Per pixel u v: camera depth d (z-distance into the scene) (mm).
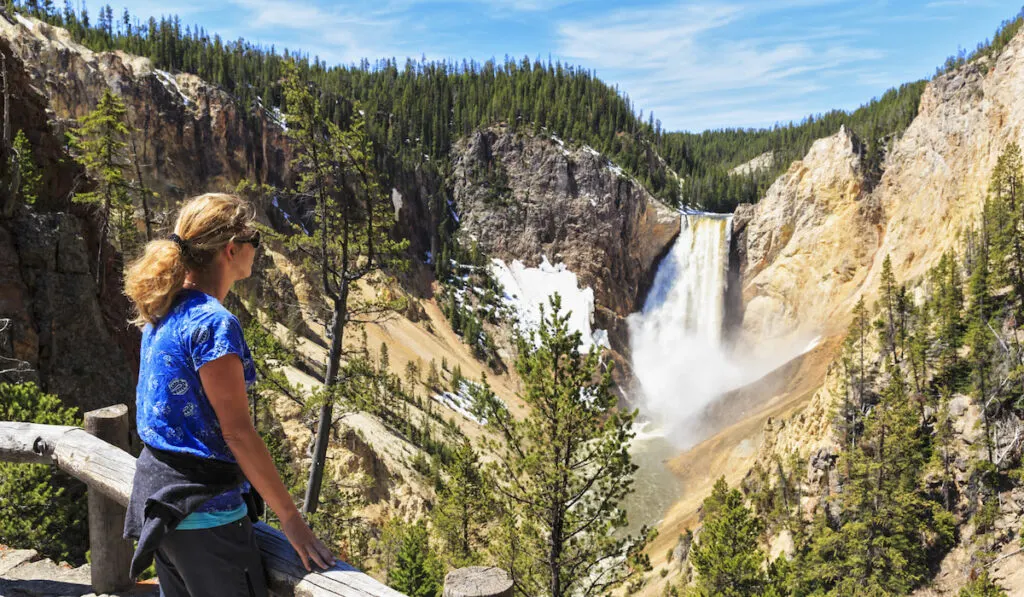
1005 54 125312
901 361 68562
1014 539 47750
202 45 135125
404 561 30062
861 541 47906
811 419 69750
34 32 104875
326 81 177375
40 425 5023
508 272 169000
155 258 2766
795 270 154250
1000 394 57688
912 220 135500
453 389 116000
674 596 50031
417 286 151625
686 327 165750
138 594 5195
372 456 58844
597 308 162000
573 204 171875
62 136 42781
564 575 18188
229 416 2592
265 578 3031
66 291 31531
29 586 5574
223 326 2629
